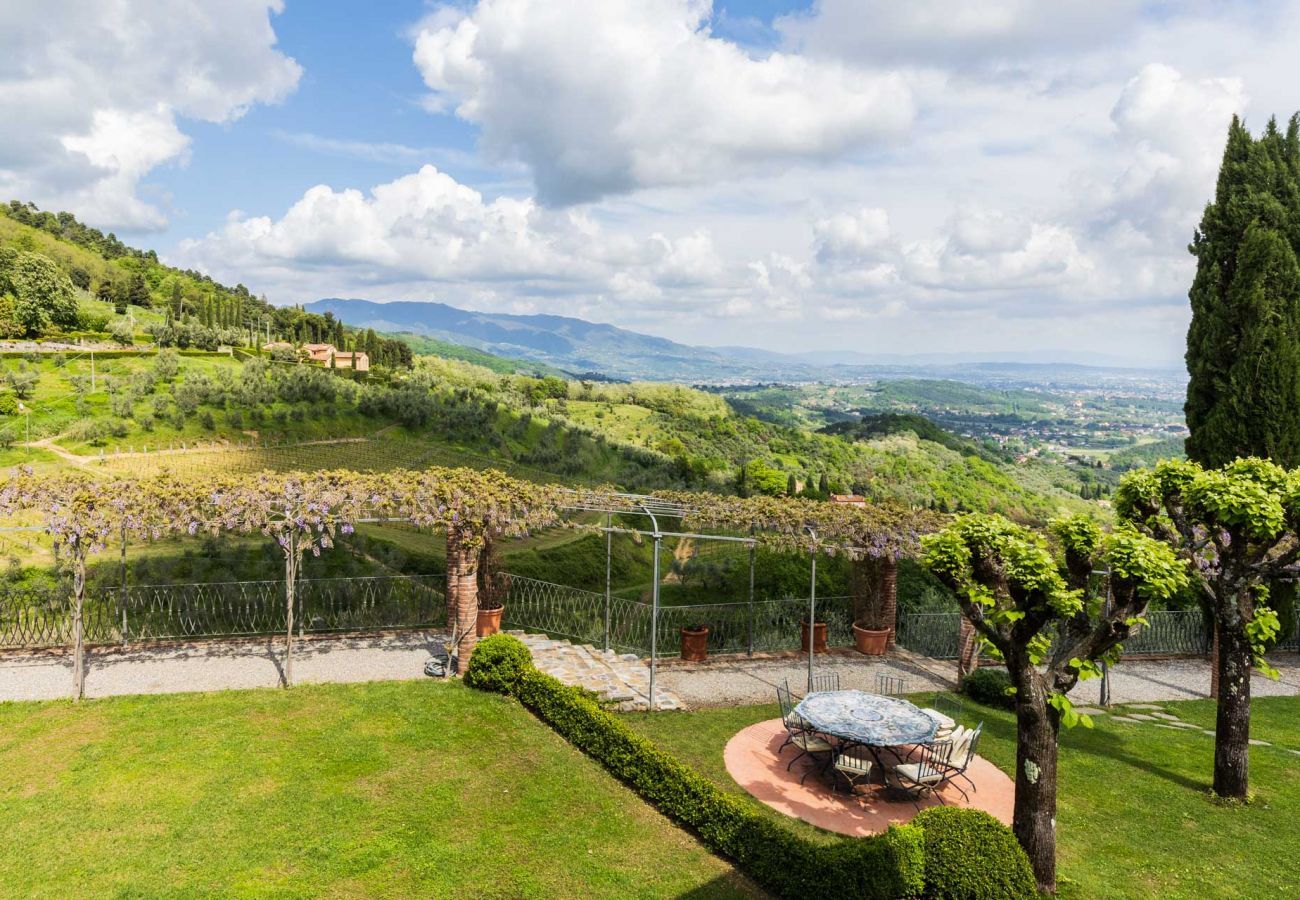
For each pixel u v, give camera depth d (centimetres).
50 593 1570
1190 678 1730
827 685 1464
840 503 1585
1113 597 859
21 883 720
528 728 1138
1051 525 932
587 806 929
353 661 1409
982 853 720
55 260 12375
